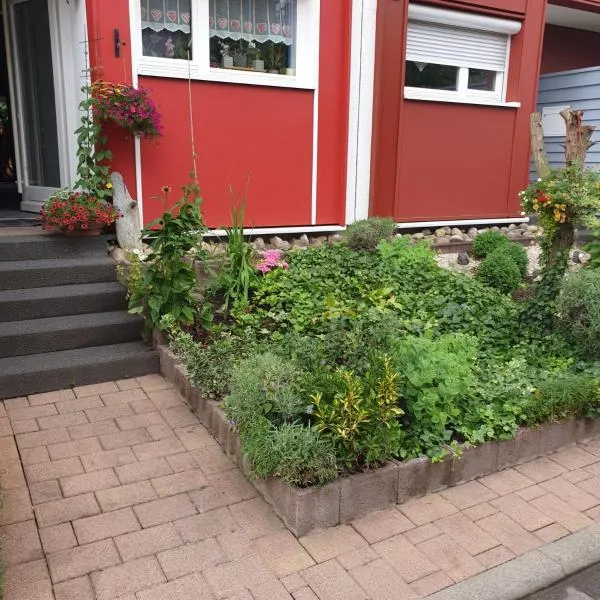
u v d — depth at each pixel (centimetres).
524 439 389
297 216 731
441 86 872
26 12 677
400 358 361
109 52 593
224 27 672
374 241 686
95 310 529
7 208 760
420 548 304
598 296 466
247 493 341
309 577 279
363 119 745
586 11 1044
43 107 686
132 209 591
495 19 855
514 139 907
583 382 423
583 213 518
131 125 588
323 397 337
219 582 274
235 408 348
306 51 709
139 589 268
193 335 500
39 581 270
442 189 862
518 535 317
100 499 330
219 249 636
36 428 404
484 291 606
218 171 675
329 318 507
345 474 324
